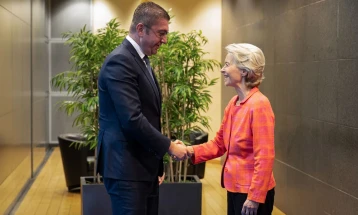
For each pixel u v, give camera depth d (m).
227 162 3.34
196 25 10.15
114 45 5.50
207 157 3.58
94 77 5.72
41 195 7.55
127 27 11.09
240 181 3.25
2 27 6.27
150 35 3.21
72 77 5.98
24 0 8.12
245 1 8.18
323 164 5.23
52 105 11.66
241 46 3.29
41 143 9.97
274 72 6.74
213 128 10.09
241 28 8.45
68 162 7.59
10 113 6.73
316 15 5.36
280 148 6.55
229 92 9.31
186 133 5.61
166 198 5.33
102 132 3.27
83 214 5.24
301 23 5.77
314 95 5.44
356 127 4.52
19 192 7.38
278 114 6.61
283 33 6.36
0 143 6.05
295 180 6.02
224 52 9.73
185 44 5.44
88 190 5.23
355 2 4.51
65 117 11.70
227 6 9.45
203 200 7.28
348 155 4.68
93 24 11.29
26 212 6.68
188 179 5.72
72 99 11.66
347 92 4.68
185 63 5.88
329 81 5.06
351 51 4.59
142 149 3.24
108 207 5.24
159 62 5.34
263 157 3.15
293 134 6.07
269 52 6.95
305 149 5.71
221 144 3.57
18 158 7.32
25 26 8.18
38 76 9.72
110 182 3.25
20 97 7.59
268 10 6.96
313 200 5.50
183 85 5.27
